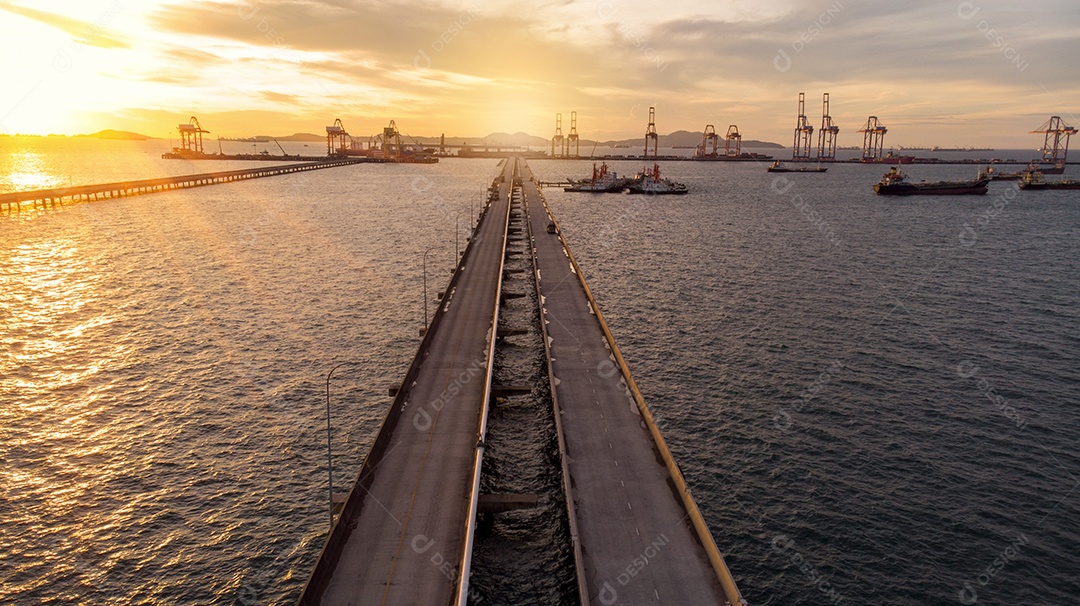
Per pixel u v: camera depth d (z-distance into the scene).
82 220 149.38
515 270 94.56
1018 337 71.19
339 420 48.72
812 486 41.50
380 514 33.19
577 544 30.78
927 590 32.78
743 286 93.38
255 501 38.75
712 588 28.42
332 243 124.38
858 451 45.88
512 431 47.66
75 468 41.62
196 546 34.75
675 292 88.88
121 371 57.28
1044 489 41.44
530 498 37.12
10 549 34.06
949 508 39.41
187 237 128.62
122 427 47.09
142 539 35.16
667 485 36.34
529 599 31.16
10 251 110.00
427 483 36.00
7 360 59.22
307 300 81.75
